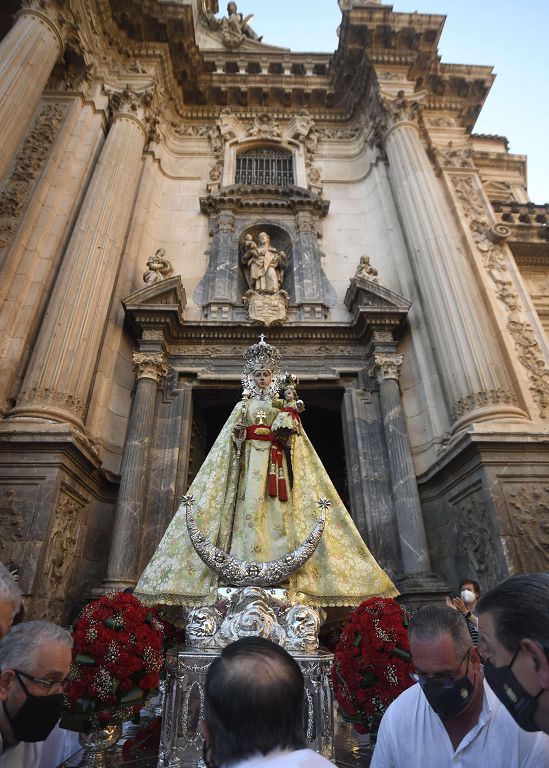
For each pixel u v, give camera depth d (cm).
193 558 368
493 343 766
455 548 696
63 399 659
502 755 171
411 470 760
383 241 1057
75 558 636
